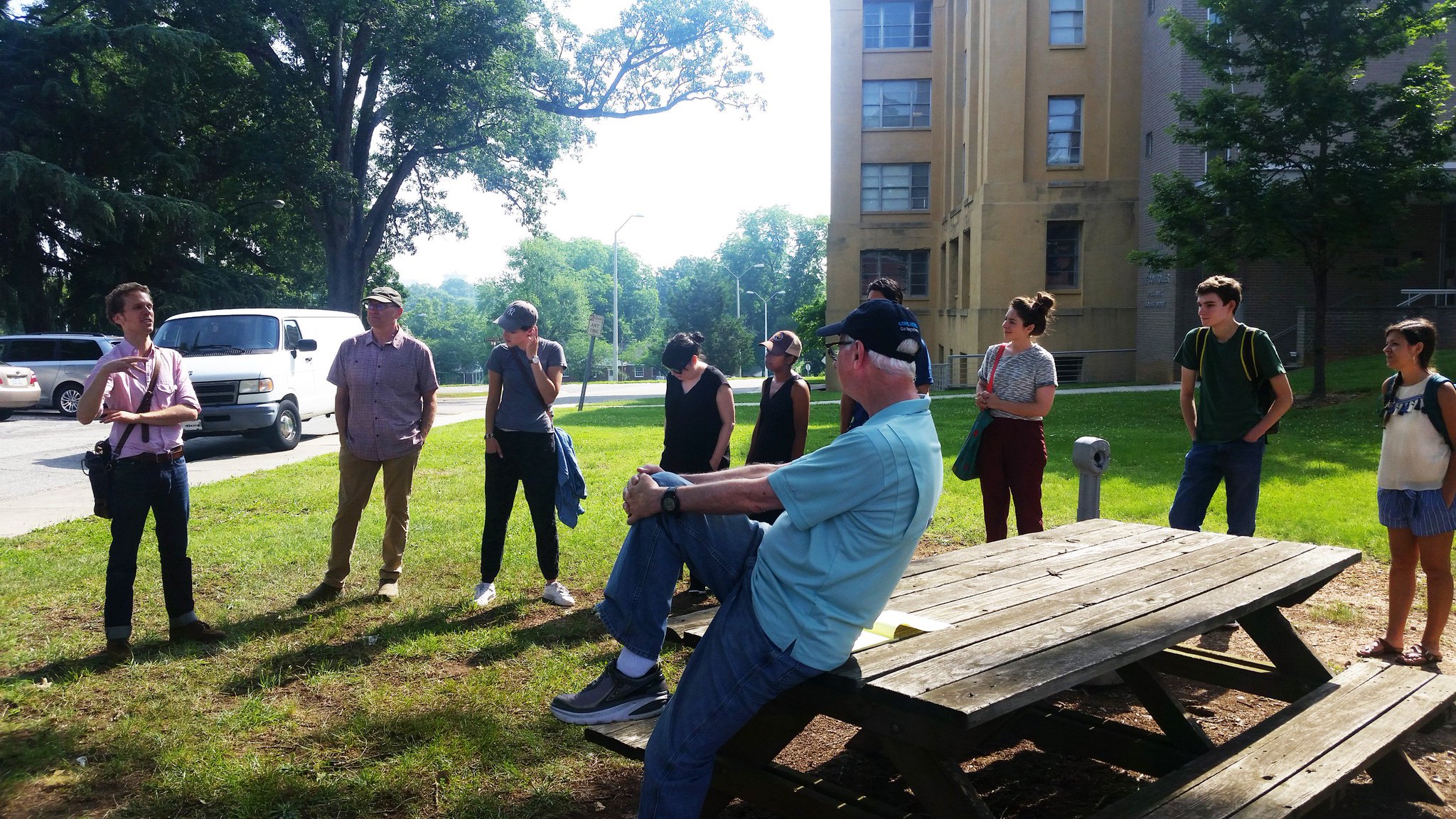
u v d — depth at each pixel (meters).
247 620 5.40
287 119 29.11
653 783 2.50
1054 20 26.98
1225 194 16.09
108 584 4.73
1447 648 4.76
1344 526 7.26
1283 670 3.76
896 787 3.48
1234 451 5.12
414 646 4.93
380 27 28.53
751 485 2.43
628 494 2.66
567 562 6.78
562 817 3.22
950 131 33.56
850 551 2.34
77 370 21.70
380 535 7.61
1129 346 27.12
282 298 35.88
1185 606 3.12
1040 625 2.90
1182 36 16.58
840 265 35.25
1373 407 14.77
